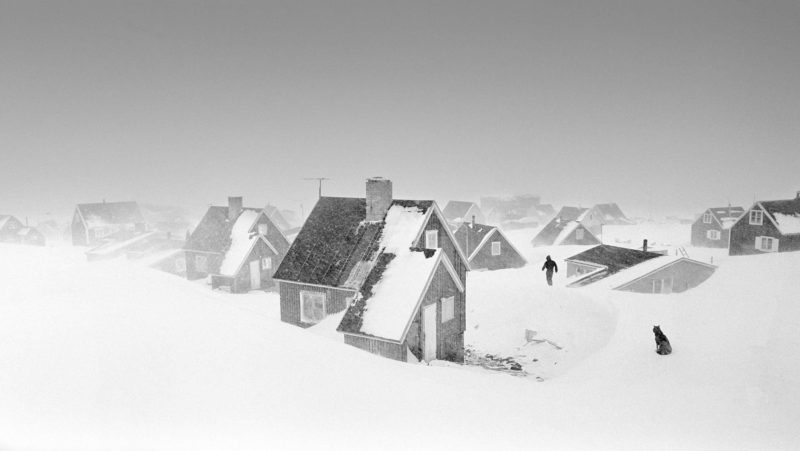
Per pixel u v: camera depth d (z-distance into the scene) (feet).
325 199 85.10
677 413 39.34
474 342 82.28
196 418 29.43
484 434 31.63
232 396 32.53
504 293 95.50
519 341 79.97
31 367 33.40
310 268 77.30
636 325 70.54
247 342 41.42
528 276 123.24
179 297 51.88
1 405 29.04
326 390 35.45
